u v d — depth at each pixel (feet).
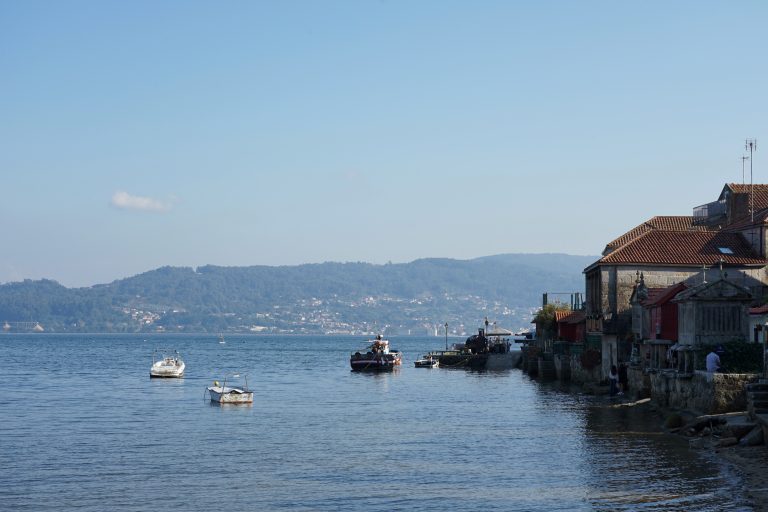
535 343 444.55
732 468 135.64
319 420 224.94
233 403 273.75
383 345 535.19
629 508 115.03
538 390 311.06
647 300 237.25
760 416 153.28
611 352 270.46
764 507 112.06
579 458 153.79
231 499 127.34
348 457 162.30
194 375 446.19
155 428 210.18
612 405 236.02
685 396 190.29
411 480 138.92
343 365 581.94
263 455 166.09
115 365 554.46
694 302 186.19
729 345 183.52
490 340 580.71
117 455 167.94
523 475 140.46
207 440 187.93
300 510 119.85
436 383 370.94
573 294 387.34
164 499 128.16
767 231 265.75
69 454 169.48
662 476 133.59
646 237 279.49
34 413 246.68
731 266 262.47
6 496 131.03
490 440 180.34
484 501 122.72
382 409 253.24
